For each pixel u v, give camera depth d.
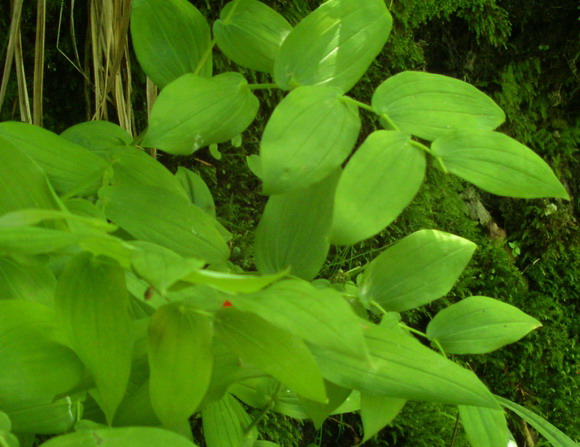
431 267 0.67
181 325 0.57
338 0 0.65
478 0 1.54
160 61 0.73
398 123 0.62
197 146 0.66
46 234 0.54
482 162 0.61
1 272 0.62
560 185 0.60
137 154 0.69
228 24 0.71
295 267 0.63
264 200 1.23
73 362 0.59
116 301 0.58
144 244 0.55
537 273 1.74
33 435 0.64
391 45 1.37
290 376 0.57
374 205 0.58
